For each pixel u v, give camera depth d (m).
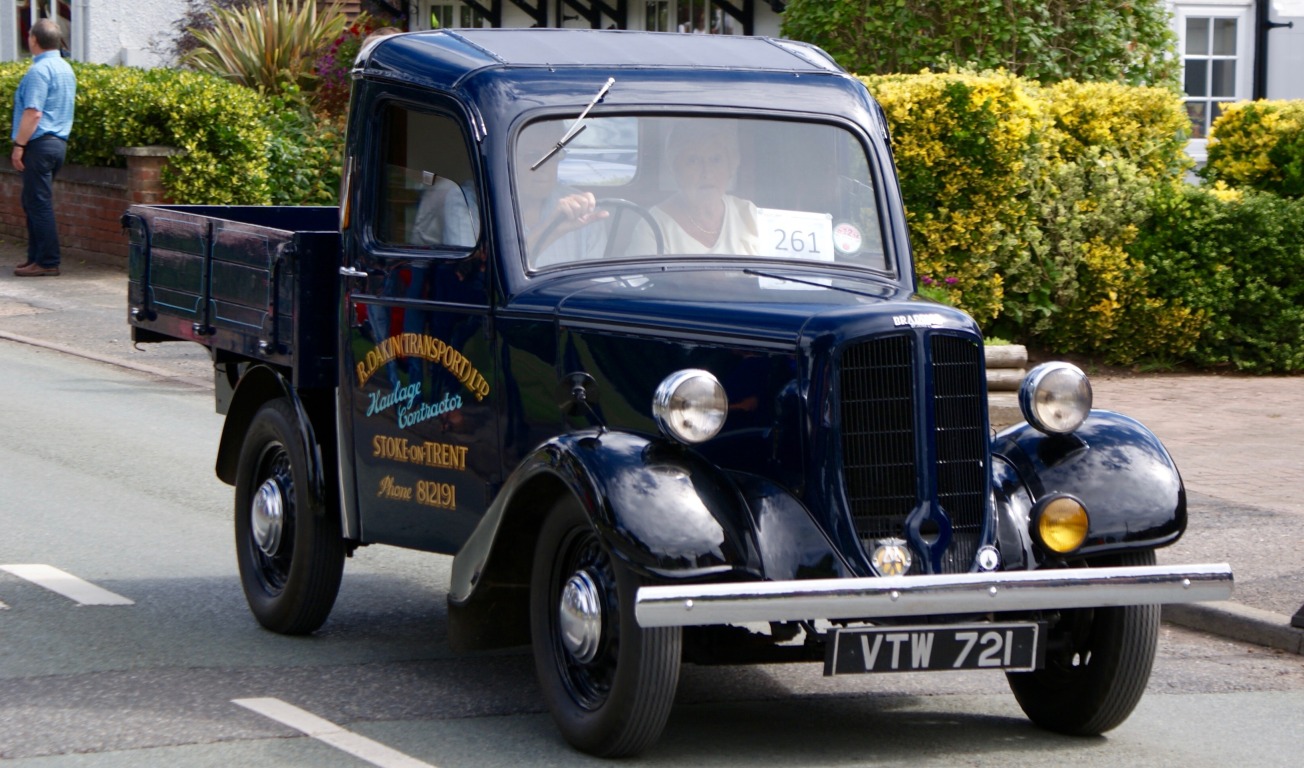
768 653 6.26
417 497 7.33
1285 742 6.73
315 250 7.75
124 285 20.48
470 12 29.36
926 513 6.12
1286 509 10.60
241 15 24.69
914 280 7.27
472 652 7.79
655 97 7.12
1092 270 16.03
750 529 6.02
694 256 7.03
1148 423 13.68
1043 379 6.57
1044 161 15.76
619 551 5.76
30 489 11.14
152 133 20.92
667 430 5.98
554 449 6.11
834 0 17.38
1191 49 21.34
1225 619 8.49
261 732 6.49
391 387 7.39
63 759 6.13
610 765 6.16
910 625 6.02
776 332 6.18
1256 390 15.35
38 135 20.47
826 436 6.05
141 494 11.14
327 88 23.16
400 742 6.39
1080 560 6.54
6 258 22.11
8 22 30.31
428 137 7.25
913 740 6.64
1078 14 17.47
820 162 7.29
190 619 8.28
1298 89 21.62
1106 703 6.54
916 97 15.31
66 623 8.11
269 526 8.03
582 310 6.58
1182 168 16.77
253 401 8.40
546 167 6.96
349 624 8.33
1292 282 16.16
